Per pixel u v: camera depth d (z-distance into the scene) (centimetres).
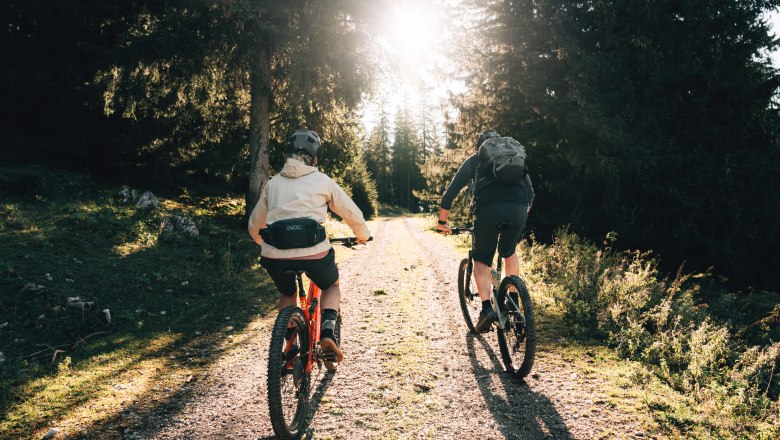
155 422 299
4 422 296
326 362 309
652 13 1171
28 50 1273
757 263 1120
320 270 281
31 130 1412
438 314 548
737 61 1173
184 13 1063
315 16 1045
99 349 432
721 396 310
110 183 1391
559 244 900
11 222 767
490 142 376
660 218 1198
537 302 581
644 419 289
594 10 1283
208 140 1545
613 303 509
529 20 1273
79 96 1247
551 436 275
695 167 1128
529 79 1257
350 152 1454
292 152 294
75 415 307
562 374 364
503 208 366
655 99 1171
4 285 532
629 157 1143
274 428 253
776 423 279
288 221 271
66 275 603
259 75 1111
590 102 1165
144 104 1120
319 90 1103
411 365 390
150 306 572
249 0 1044
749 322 619
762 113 1142
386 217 4953
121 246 791
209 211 1429
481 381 356
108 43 1331
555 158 1289
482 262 409
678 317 443
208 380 369
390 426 292
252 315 564
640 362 384
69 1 1230
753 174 1079
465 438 277
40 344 433
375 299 630
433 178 1603
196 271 753
